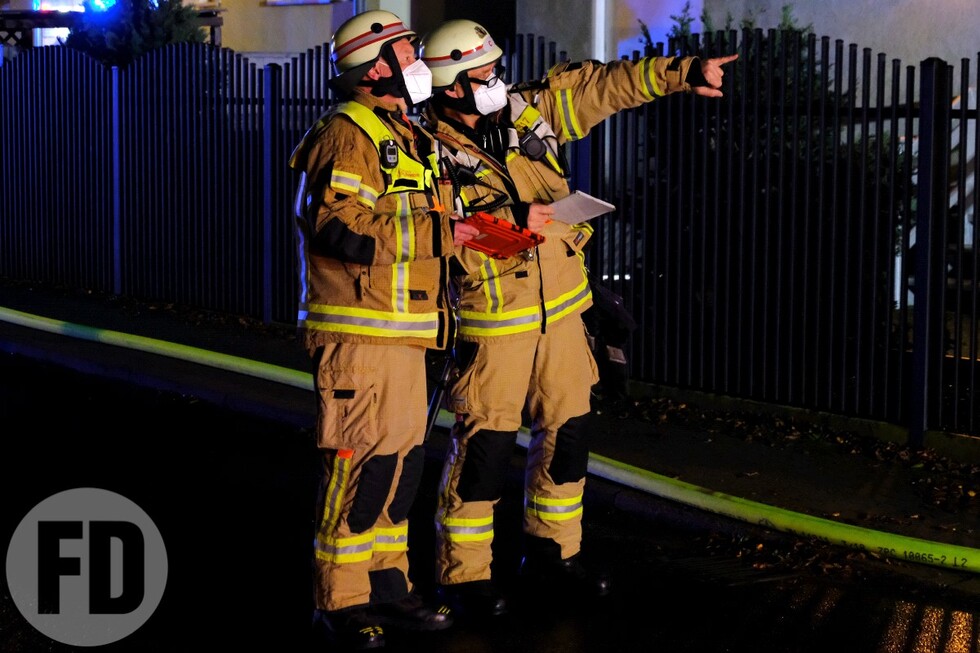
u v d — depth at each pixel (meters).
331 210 3.86
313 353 4.10
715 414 7.07
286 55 14.65
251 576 4.89
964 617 4.55
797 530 5.22
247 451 6.66
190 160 10.06
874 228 6.55
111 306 10.32
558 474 4.62
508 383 4.41
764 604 4.67
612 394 4.89
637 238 7.47
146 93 10.31
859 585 4.85
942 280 6.36
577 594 4.73
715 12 10.37
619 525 5.60
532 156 4.46
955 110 6.28
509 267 4.36
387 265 3.98
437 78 4.32
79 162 10.98
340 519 4.12
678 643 4.31
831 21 9.77
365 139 3.96
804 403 6.90
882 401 6.62
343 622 4.17
